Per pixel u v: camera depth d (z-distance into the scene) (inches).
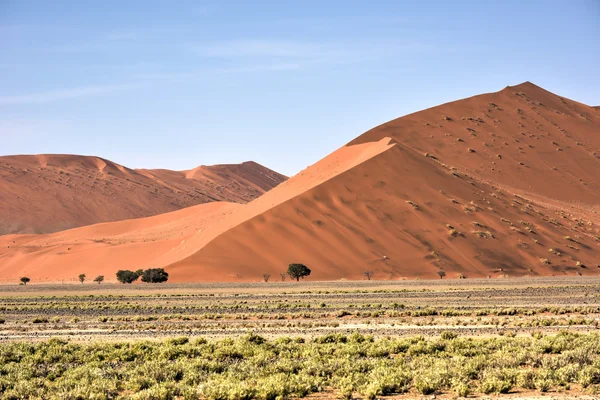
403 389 936.9
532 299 2568.9
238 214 5644.7
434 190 5359.3
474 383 970.7
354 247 4591.5
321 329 1710.1
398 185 5290.4
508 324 1745.8
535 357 1098.7
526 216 5600.4
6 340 1640.0
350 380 973.2
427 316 2020.2
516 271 4626.0
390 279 4301.2
